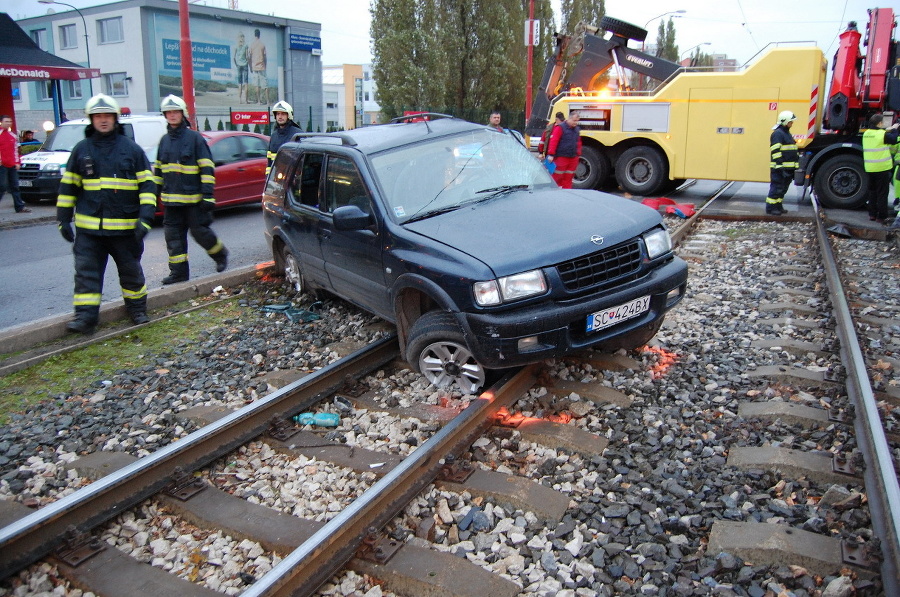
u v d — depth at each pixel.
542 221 4.79
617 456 4.00
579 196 5.43
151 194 6.27
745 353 5.48
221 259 8.21
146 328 6.57
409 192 5.34
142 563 3.22
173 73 40.53
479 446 4.14
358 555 3.15
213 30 41.78
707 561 3.09
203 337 6.27
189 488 3.77
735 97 13.62
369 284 5.47
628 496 3.59
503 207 5.12
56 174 14.24
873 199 11.66
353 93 65.19
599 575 3.05
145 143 13.30
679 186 17.22
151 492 3.70
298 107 47.19
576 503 3.59
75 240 6.29
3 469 4.07
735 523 3.31
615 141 15.01
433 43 31.41
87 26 40.78
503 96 33.84
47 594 3.05
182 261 7.89
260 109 45.06
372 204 5.29
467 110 33.16
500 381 4.71
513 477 3.77
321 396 4.84
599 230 4.66
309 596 2.91
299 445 4.27
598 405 4.64
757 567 3.04
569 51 16.91
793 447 4.04
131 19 38.97
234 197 13.12
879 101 12.73
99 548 3.29
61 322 6.30
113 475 3.61
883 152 11.24
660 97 14.36
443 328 4.67
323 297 7.22
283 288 7.86
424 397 4.82
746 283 7.71
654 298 4.80
